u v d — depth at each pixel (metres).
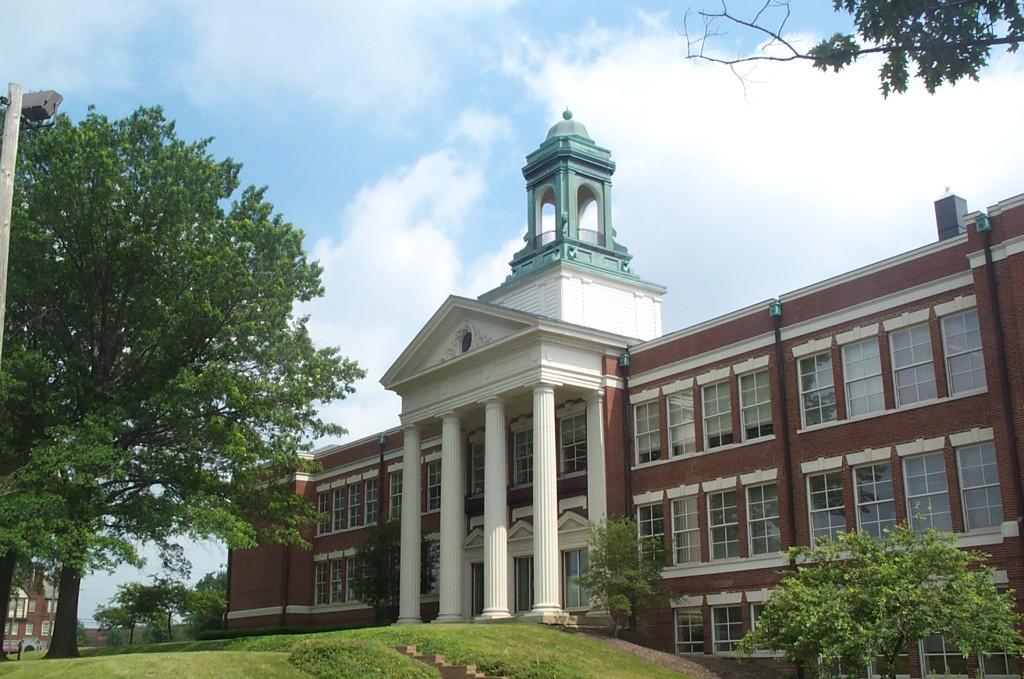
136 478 36.50
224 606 69.56
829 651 22.09
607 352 41.00
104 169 34.66
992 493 28.78
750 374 36.41
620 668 29.56
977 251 29.36
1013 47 11.59
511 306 49.44
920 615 21.88
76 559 31.50
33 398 34.62
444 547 42.47
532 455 43.59
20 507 31.34
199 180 37.25
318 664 26.47
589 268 47.56
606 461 39.69
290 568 58.28
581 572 40.00
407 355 46.22
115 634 113.38
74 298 36.06
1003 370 28.19
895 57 12.18
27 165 35.50
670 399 39.19
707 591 35.75
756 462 35.28
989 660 27.36
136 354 37.38
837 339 33.50
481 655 28.61
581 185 50.09
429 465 51.16
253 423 37.50
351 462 57.31
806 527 33.34
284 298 37.91
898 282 32.06
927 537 23.72
